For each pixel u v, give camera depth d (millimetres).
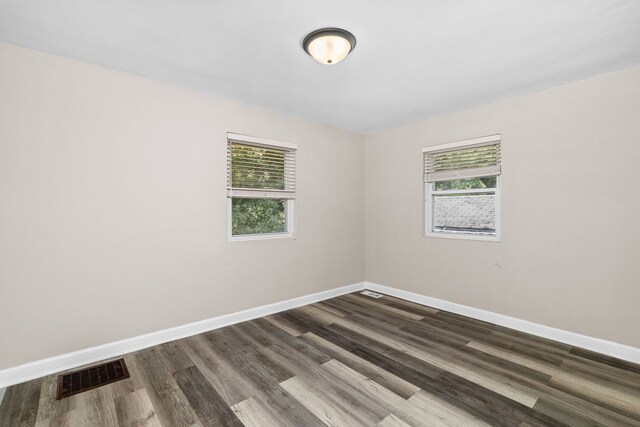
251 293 3285
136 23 1837
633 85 2359
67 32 1930
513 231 2996
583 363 2320
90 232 2354
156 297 2664
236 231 3283
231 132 3107
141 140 2578
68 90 2258
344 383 2061
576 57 2223
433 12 1725
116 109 2457
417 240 3820
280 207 3645
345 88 2799
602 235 2500
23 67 2100
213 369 2240
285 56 2229
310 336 2824
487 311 3178
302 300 3725
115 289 2463
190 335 2836
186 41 2033
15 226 2078
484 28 1879
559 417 1721
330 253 4043
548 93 2775
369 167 4402
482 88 2785
